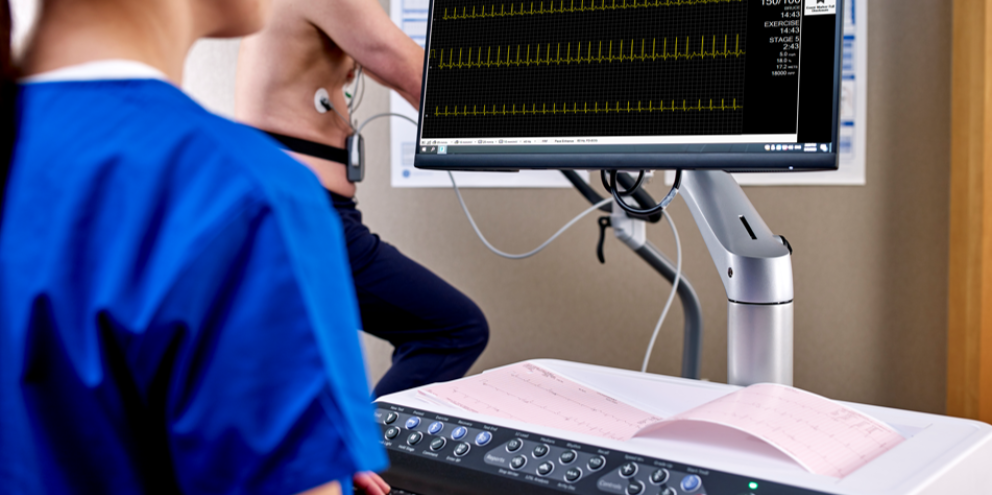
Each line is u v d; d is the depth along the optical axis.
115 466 0.33
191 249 0.31
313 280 0.34
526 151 0.92
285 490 0.32
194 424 0.32
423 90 0.98
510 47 0.94
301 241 0.34
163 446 0.35
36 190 0.33
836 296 2.00
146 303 0.31
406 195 2.24
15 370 0.32
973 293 1.74
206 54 2.30
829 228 1.99
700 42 0.84
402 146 2.21
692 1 0.85
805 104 0.80
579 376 0.97
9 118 0.35
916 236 1.93
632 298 2.13
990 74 1.68
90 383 0.31
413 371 1.61
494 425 0.73
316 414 0.33
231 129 0.36
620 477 0.61
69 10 0.38
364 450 0.34
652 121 0.86
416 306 1.56
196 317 0.31
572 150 0.89
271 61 1.46
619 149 0.87
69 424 0.32
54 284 0.32
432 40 0.98
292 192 0.34
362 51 1.40
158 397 0.33
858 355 1.99
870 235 1.96
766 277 0.85
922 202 1.92
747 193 2.03
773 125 0.81
